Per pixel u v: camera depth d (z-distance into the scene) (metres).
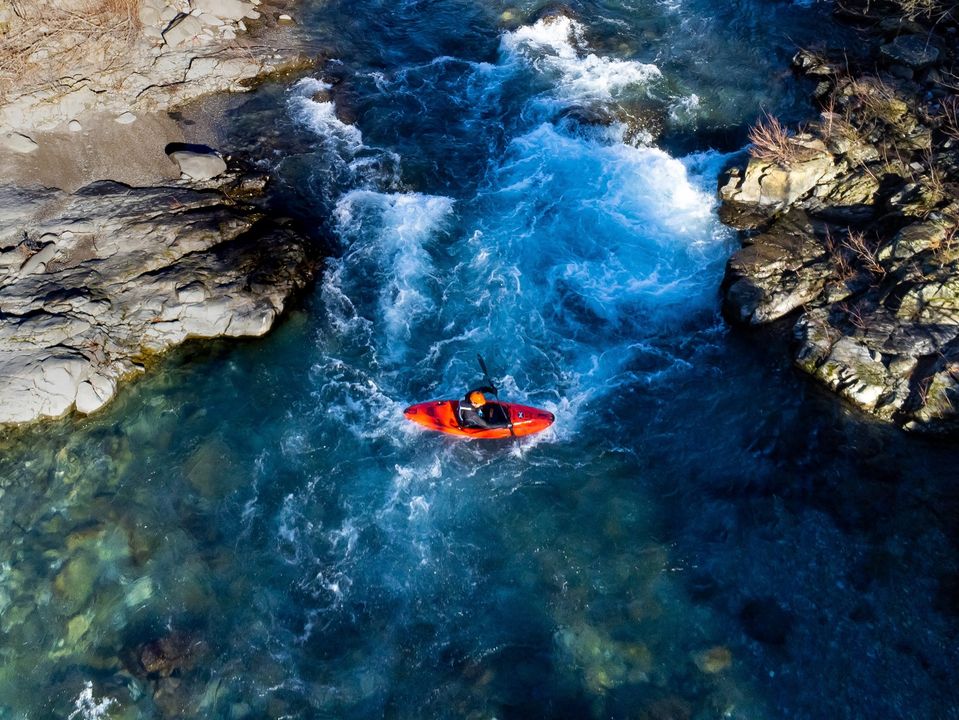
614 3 19.17
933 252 11.77
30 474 10.88
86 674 9.00
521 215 14.40
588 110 15.99
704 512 10.23
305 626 9.38
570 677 8.77
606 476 10.79
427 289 13.24
